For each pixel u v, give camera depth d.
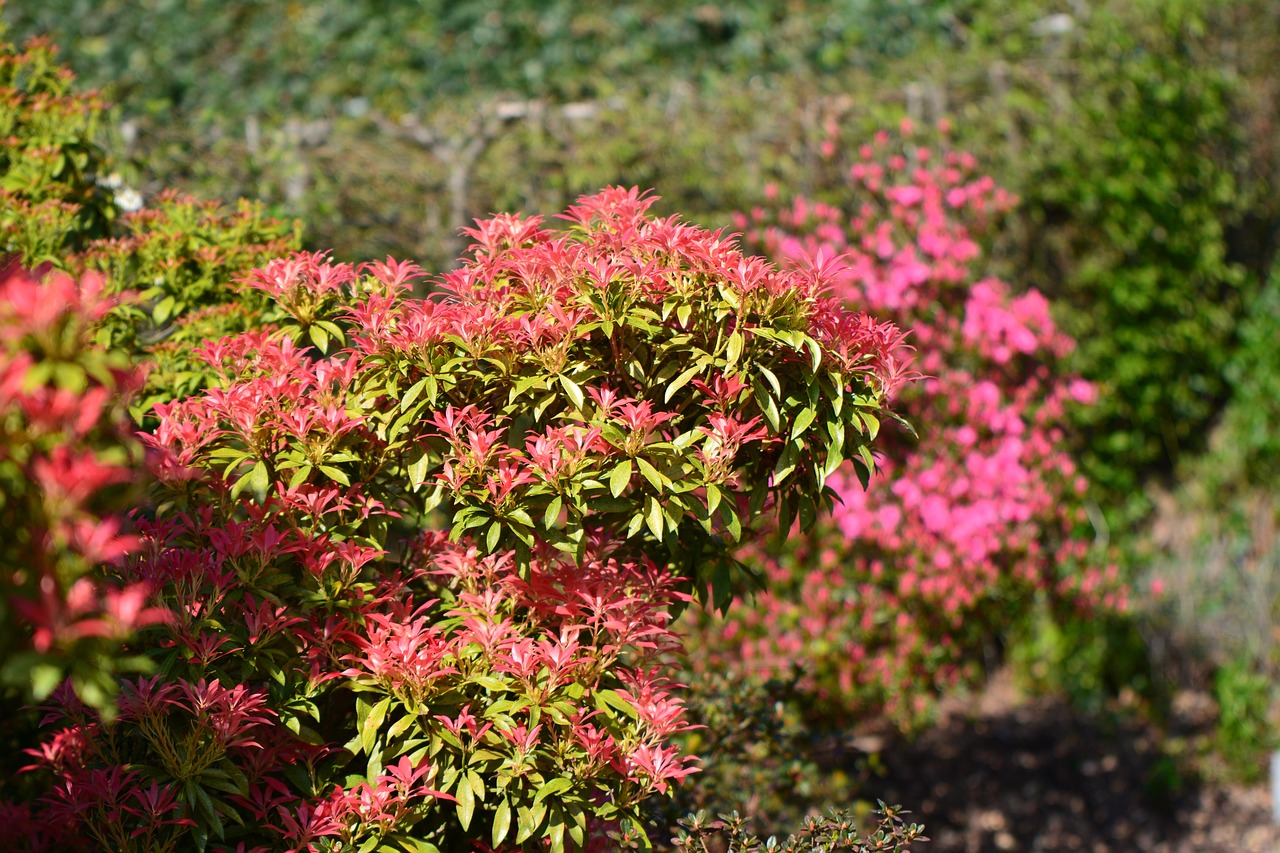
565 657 2.37
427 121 5.73
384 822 2.29
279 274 2.77
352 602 2.46
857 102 5.70
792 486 2.61
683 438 2.39
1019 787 5.26
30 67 3.82
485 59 8.40
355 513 2.64
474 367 2.50
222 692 2.22
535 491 2.32
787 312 2.43
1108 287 6.28
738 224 5.15
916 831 2.64
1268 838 5.14
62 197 3.57
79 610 1.51
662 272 2.46
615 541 2.76
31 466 1.48
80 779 2.32
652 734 2.43
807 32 8.38
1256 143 7.14
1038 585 5.34
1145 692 5.92
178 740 2.31
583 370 2.46
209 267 3.41
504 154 5.02
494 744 2.35
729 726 3.65
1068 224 6.18
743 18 8.51
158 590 2.27
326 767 2.44
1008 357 5.50
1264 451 6.63
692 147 5.28
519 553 2.39
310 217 4.41
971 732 5.67
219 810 2.30
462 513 2.33
